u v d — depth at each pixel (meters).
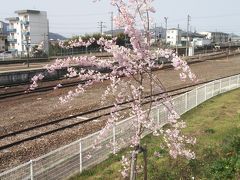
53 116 19.56
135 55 7.25
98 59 7.47
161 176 10.58
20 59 57.84
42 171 9.84
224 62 64.25
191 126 17.12
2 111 21.03
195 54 84.81
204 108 21.75
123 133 13.55
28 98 25.33
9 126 17.41
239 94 27.39
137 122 8.10
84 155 11.54
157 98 8.40
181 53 81.00
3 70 40.34
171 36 114.69
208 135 15.27
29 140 14.85
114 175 10.98
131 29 7.03
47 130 16.50
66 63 7.48
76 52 68.62
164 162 11.73
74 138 15.28
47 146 14.16
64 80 35.88
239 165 10.58
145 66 7.50
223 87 28.73
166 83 34.62
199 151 12.76
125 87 8.35
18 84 32.09
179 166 11.29
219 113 20.12
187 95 20.75
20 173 9.78
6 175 9.34
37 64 53.50
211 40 135.12
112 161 12.23
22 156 13.02
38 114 20.27
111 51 7.21
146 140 14.50
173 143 8.78
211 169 10.80
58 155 10.63
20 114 20.27
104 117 19.20
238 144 12.72
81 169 11.37
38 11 91.56
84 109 21.44
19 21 92.44
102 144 12.39
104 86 31.73
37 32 92.12
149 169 11.07
